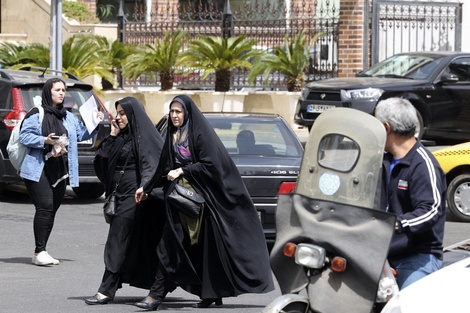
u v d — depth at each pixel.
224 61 42.00
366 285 10.38
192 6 56.16
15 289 16.69
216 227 14.47
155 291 14.81
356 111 10.70
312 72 43.66
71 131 18.48
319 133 10.78
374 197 10.48
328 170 10.67
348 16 42.81
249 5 50.97
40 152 18.42
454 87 34.44
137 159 15.35
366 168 10.48
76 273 18.28
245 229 14.62
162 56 42.41
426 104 34.03
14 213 25.47
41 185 18.50
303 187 10.84
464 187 25.20
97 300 15.35
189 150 14.55
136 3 50.94
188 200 14.37
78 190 28.42
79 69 40.97
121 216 15.22
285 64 41.91
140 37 47.12
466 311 8.78
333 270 10.46
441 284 9.37
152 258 15.35
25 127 18.17
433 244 10.67
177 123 14.58
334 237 10.45
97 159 15.58
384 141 10.45
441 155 25.19
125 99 15.47
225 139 20.41
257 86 44.59
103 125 26.78
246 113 21.56
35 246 19.38
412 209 10.58
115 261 15.27
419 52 36.34
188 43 44.22
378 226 10.28
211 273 14.63
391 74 35.59
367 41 42.94
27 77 27.05
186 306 15.48
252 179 19.48
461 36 43.78
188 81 45.44
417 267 10.62
